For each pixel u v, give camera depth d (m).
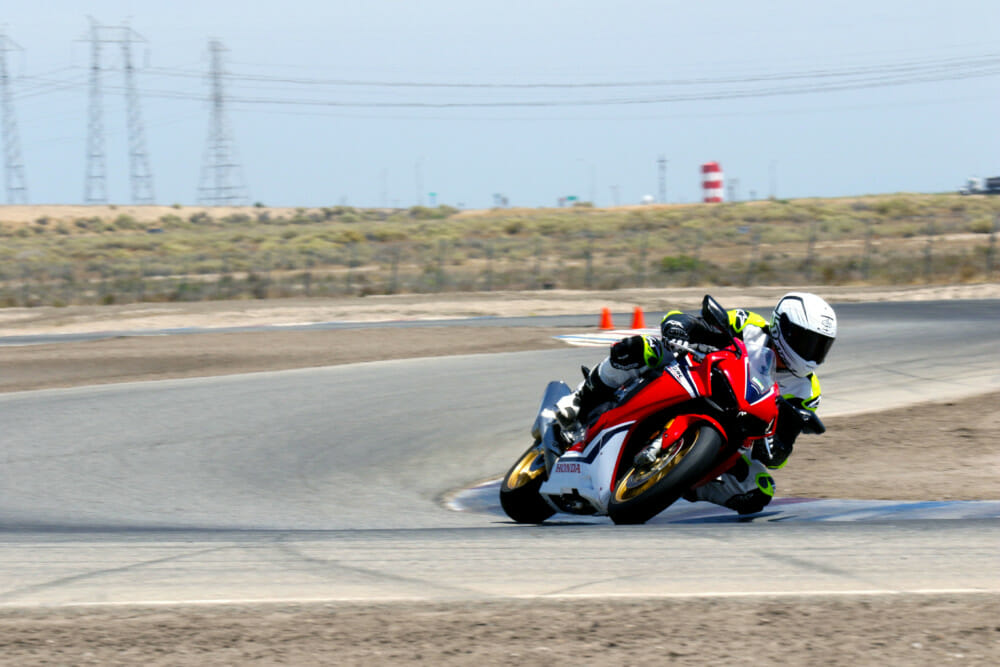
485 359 71.19
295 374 66.56
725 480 27.44
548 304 125.00
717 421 25.31
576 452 26.91
